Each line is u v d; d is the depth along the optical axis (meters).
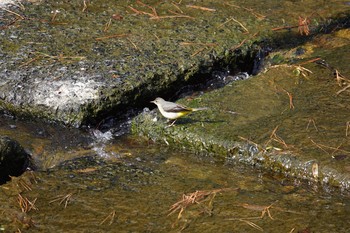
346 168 14.95
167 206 14.04
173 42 20.27
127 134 17.44
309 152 15.50
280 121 16.78
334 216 13.77
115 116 17.94
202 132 16.47
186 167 15.73
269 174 15.46
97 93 17.59
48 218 13.59
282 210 13.95
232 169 15.70
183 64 19.05
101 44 20.02
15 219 13.50
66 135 17.36
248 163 15.85
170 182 15.02
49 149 16.77
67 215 13.70
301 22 22.03
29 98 17.86
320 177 14.99
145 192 14.56
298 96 18.03
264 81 18.92
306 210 13.98
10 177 15.19
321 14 22.69
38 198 14.27
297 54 20.56
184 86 19.08
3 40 20.06
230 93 18.22
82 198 14.30
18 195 14.36
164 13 22.34
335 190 14.75
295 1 23.73
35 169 16.02
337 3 23.70
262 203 14.21
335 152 15.48
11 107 17.98
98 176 15.21
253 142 15.96
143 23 21.56
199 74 19.25
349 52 20.66
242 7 22.98
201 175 15.38
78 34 20.66
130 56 19.31
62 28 21.03
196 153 16.42
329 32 22.12
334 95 18.08
